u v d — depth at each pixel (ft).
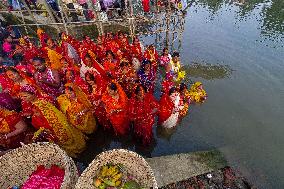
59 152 12.70
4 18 30.58
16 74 15.88
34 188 12.58
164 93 18.69
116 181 12.25
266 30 33.83
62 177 12.78
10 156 12.82
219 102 22.70
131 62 22.99
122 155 12.45
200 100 22.62
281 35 32.65
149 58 23.81
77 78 17.92
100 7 30.89
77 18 31.30
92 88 17.43
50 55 21.57
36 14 31.68
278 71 26.40
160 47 31.01
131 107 17.34
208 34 32.94
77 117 16.99
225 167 17.08
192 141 19.34
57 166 13.21
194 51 29.76
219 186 15.92
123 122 18.26
